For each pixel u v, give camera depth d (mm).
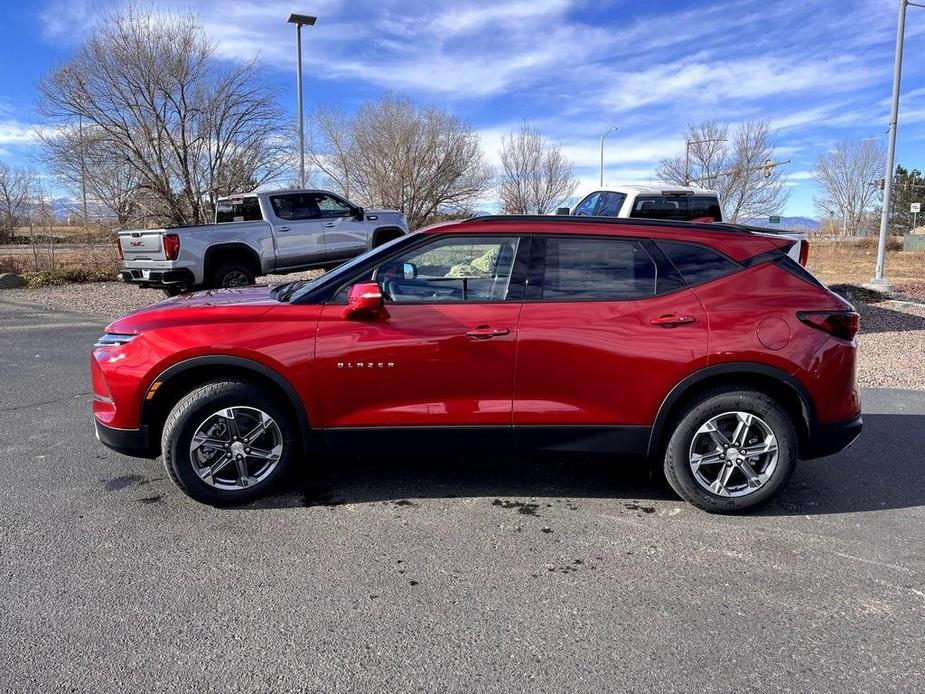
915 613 2867
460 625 2744
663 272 3768
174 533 3504
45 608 2814
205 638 2631
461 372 3680
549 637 2672
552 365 3674
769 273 3795
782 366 3635
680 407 3773
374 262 3793
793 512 3873
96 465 4434
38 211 18312
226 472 3814
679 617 2818
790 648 2615
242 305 3797
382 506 3873
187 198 18234
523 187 33875
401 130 26188
